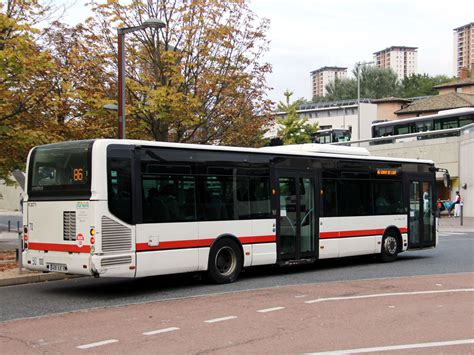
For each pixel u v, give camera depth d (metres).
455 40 127.06
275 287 12.40
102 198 11.12
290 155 14.88
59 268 11.58
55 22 20.91
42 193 11.99
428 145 43.56
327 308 9.84
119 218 11.31
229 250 13.38
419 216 18.45
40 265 11.95
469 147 40.12
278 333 8.04
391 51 150.62
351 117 87.00
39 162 12.18
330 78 151.12
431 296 10.97
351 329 8.26
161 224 11.97
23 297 11.51
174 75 21.72
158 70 22.77
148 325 8.67
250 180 13.89
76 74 21.72
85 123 21.25
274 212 14.32
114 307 10.30
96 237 11.02
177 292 12.02
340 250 15.88
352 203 16.34
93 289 12.59
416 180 18.38
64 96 19.25
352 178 16.42
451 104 68.88
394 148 45.94
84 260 11.09
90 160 11.23
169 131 24.27
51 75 19.16
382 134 48.25
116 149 11.43
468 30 124.12
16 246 21.34
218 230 13.09
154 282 13.64
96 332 8.25
